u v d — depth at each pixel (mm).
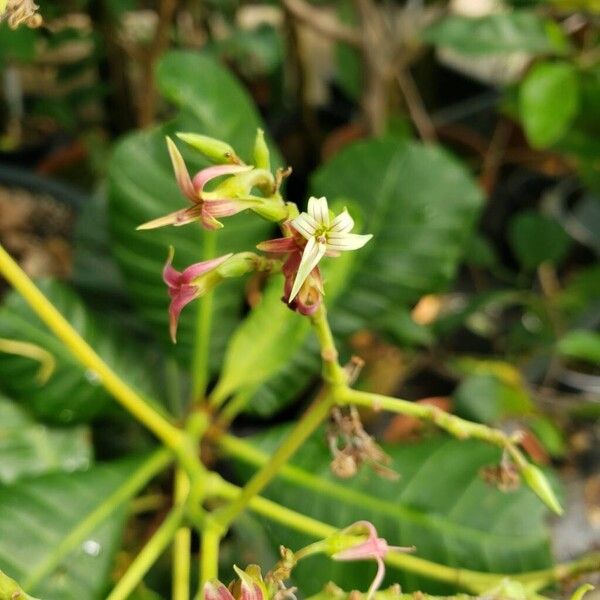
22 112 827
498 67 903
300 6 592
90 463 406
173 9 619
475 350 657
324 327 322
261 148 309
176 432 378
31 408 402
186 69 406
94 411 405
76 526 370
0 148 825
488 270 737
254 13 960
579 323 660
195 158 400
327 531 363
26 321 402
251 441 404
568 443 583
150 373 421
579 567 347
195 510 361
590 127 569
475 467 383
